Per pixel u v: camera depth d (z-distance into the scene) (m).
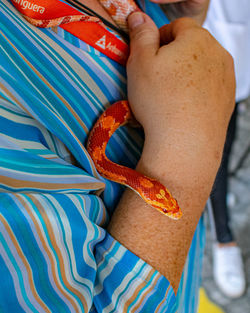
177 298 0.55
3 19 0.48
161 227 0.50
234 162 1.54
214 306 1.29
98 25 0.52
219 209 1.19
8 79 0.46
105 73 0.54
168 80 0.52
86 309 0.47
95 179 0.50
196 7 0.67
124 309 0.48
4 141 0.45
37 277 0.44
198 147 0.51
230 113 0.55
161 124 0.51
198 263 0.64
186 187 0.51
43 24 0.50
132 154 0.56
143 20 0.55
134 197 0.51
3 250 0.42
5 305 0.42
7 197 0.43
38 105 0.46
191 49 0.53
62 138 0.48
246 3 0.98
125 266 0.49
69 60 0.51
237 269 1.29
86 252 0.48
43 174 0.47
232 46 1.06
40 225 0.44
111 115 0.53
